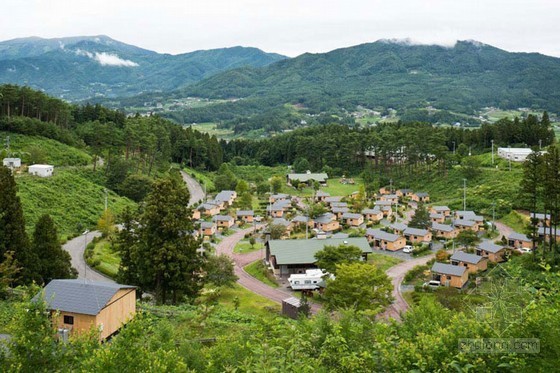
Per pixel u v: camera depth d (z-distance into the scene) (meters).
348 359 10.11
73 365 11.17
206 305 28.94
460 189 85.00
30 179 66.06
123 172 78.69
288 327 14.62
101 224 54.94
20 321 11.05
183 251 30.84
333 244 52.94
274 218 77.56
